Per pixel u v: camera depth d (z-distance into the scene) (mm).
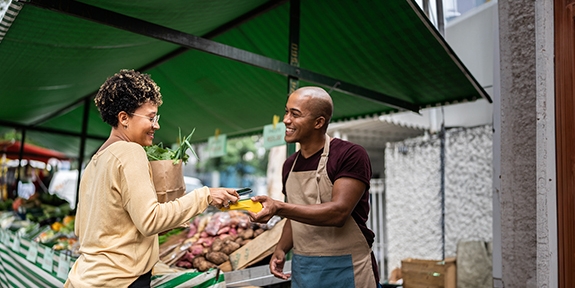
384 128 6164
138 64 4547
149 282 1836
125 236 1729
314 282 2078
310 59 3980
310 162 2102
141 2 2551
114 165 1698
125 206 1701
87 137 6719
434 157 5152
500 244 2289
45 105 5766
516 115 2148
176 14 2943
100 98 1819
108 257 1700
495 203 2346
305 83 4520
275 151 7254
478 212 4672
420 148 5312
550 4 2084
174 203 1714
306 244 2129
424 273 4152
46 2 2113
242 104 5445
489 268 4148
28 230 4621
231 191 1804
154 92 1870
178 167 1899
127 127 1822
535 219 2057
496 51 2400
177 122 6770
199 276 2219
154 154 1926
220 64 4508
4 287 4656
